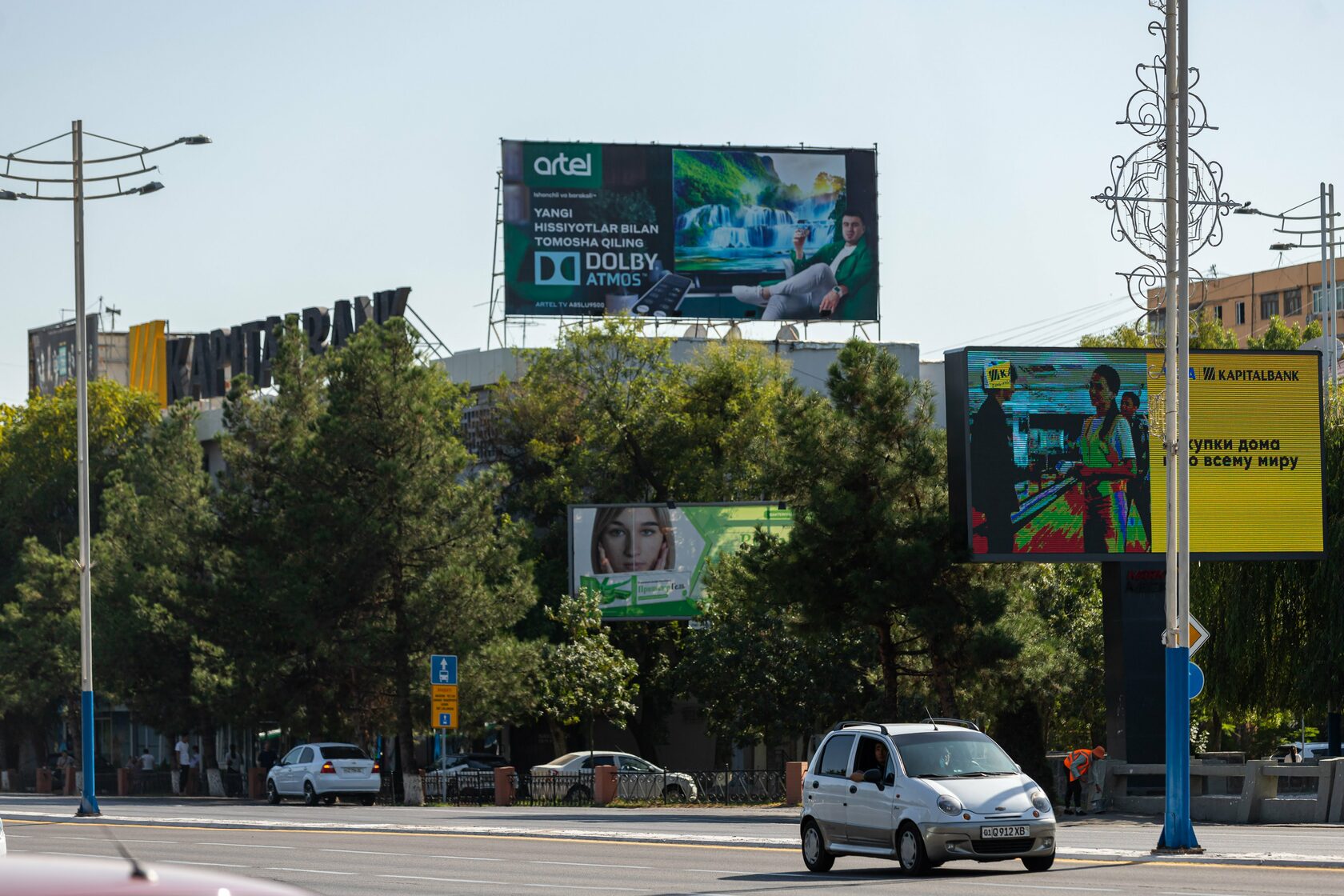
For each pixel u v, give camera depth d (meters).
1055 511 36.56
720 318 69.75
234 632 58.78
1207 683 42.00
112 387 85.75
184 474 65.94
